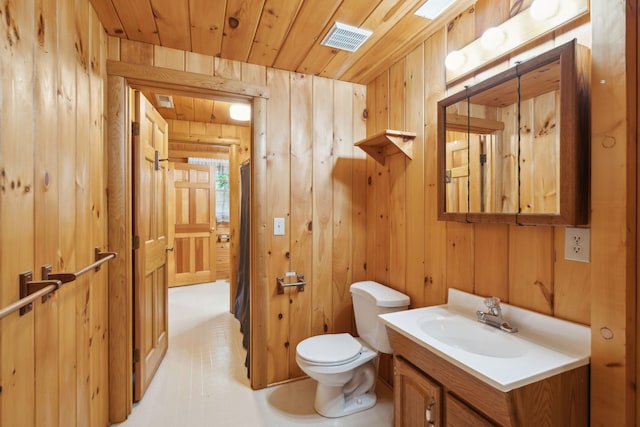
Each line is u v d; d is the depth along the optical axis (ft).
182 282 16.19
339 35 5.96
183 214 16.21
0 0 2.72
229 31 5.82
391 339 5.02
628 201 3.24
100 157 5.48
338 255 7.96
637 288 3.24
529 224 4.05
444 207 5.45
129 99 6.26
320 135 7.75
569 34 3.83
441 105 5.43
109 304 5.90
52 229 3.68
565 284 3.91
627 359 3.24
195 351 8.95
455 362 3.64
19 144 3.04
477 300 5.04
